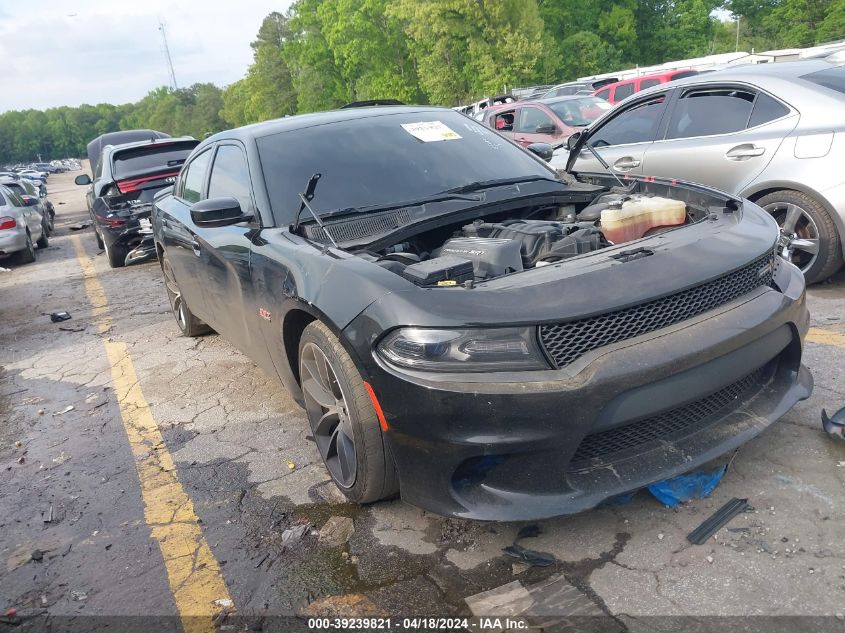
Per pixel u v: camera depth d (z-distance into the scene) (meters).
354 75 57.75
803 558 2.25
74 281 9.66
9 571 2.82
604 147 6.12
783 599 2.09
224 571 2.62
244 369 4.90
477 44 36.44
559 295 2.29
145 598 2.54
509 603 2.22
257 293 3.36
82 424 4.31
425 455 2.37
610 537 2.48
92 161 17.11
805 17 47.88
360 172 3.62
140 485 3.41
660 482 2.49
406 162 3.72
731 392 2.63
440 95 39.47
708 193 3.24
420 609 2.26
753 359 2.53
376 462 2.64
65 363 5.69
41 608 2.56
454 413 2.24
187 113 160.38
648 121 5.81
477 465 2.36
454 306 2.30
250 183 3.67
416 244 3.35
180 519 3.04
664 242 2.68
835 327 4.19
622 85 16.55
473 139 4.05
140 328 6.49
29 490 3.51
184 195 4.97
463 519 2.33
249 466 3.44
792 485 2.64
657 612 2.11
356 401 2.60
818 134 4.68
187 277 4.80
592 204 3.47
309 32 63.75
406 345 2.32
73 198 35.00
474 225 3.25
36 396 4.96
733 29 55.75
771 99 5.01
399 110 4.27
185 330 5.75
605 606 2.16
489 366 2.23
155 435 3.99
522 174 3.82
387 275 2.52
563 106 11.73
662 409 2.31
